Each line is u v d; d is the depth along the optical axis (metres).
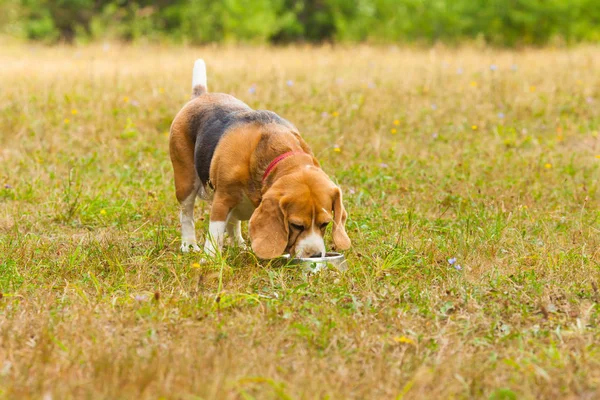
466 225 8.95
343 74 19.53
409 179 11.36
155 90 17.05
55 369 5.34
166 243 8.74
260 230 7.18
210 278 7.38
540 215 9.51
